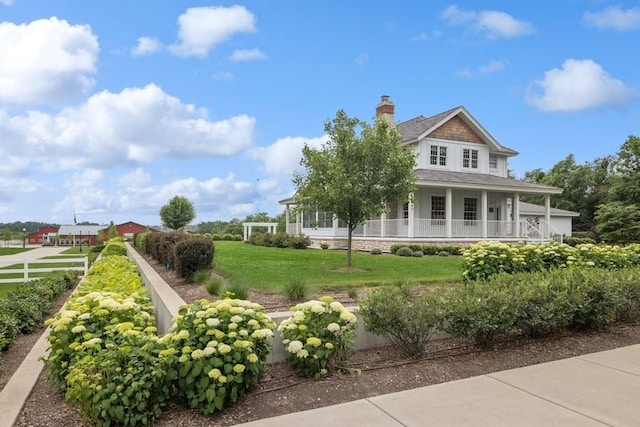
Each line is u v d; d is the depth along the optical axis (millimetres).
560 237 22812
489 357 4625
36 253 35406
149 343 3215
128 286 6023
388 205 20719
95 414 2830
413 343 4570
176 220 43188
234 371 3186
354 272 10516
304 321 4031
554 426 2992
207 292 6711
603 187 41531
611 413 3207
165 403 3158
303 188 12195
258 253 16594
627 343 5273
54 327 3674
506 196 23094
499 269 7465
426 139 21156
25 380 4020
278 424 3041
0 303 6367
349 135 11656
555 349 4949
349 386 3777
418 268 11625
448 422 3057
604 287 5500
